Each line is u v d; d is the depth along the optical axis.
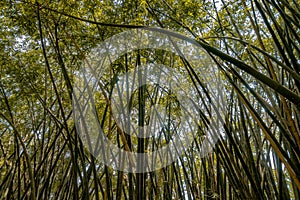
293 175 2.77
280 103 3.75
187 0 4.25
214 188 4.52
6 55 5.20
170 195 4.89
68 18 4.35
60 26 4.41
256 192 3.48
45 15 4.18
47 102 6.14
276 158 3.94
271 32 3.20
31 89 5.09
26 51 5.42
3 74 5.32
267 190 4.20
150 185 5.24
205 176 4.70
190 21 4.49
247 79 4.98
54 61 5.45
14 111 6.03
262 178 4.12
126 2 4.24
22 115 6.32
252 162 3.89
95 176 3.65
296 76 2.58
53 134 6.25
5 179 5.45
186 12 4.32
